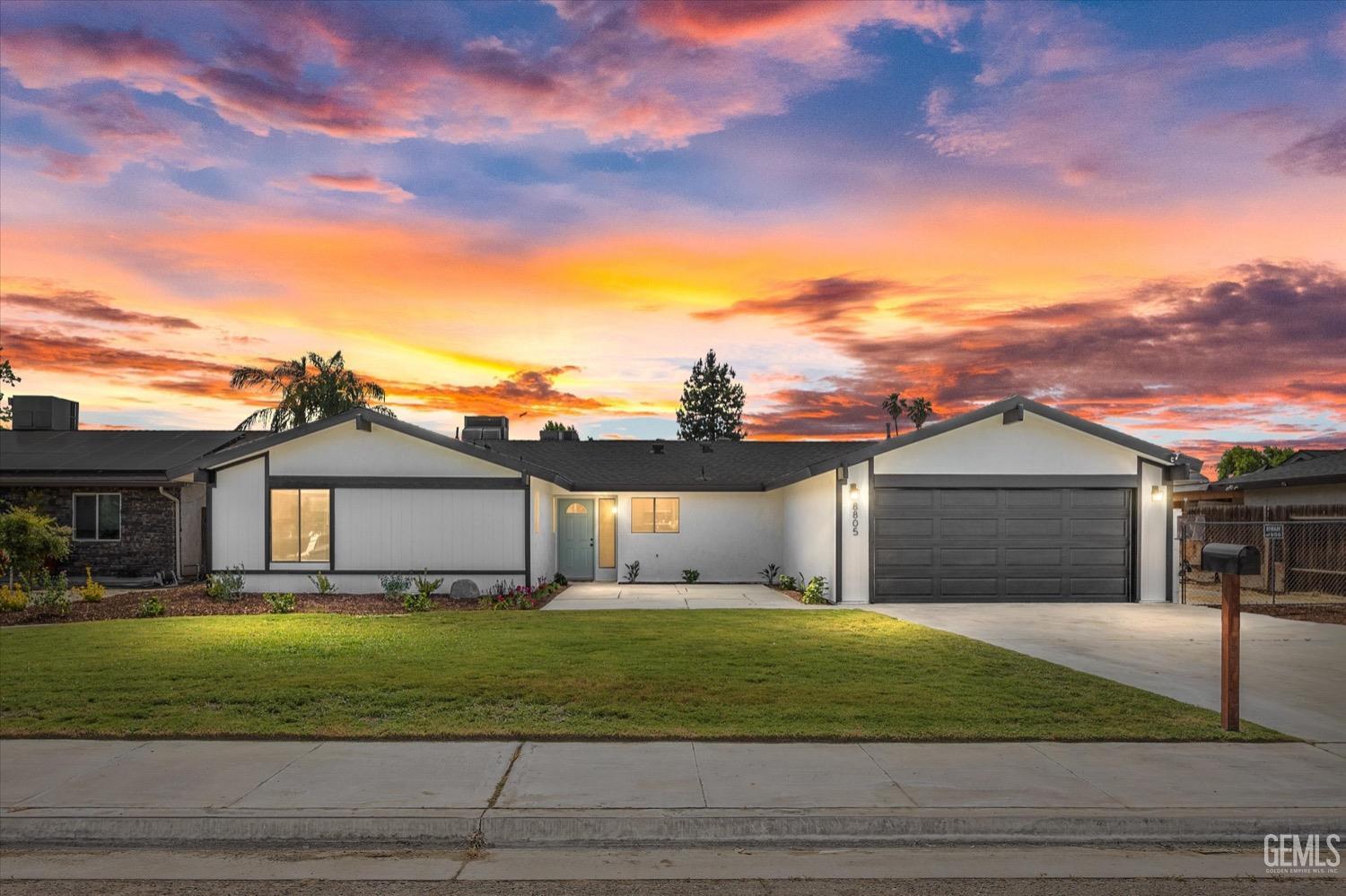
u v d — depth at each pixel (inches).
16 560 725.3
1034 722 317.4
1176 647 491.5
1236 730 307.3
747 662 424.2
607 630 537.3
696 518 939.3
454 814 229.9
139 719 319.0
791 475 812.0
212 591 697.6
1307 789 250.1
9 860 215.3
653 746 289.9
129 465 924.0
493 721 316.8
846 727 308.5
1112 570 730.8
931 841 227.1
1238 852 221.1
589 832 226.8
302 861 214.7
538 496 805.9
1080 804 237.8
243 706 336.8
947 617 622.5
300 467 764.6
